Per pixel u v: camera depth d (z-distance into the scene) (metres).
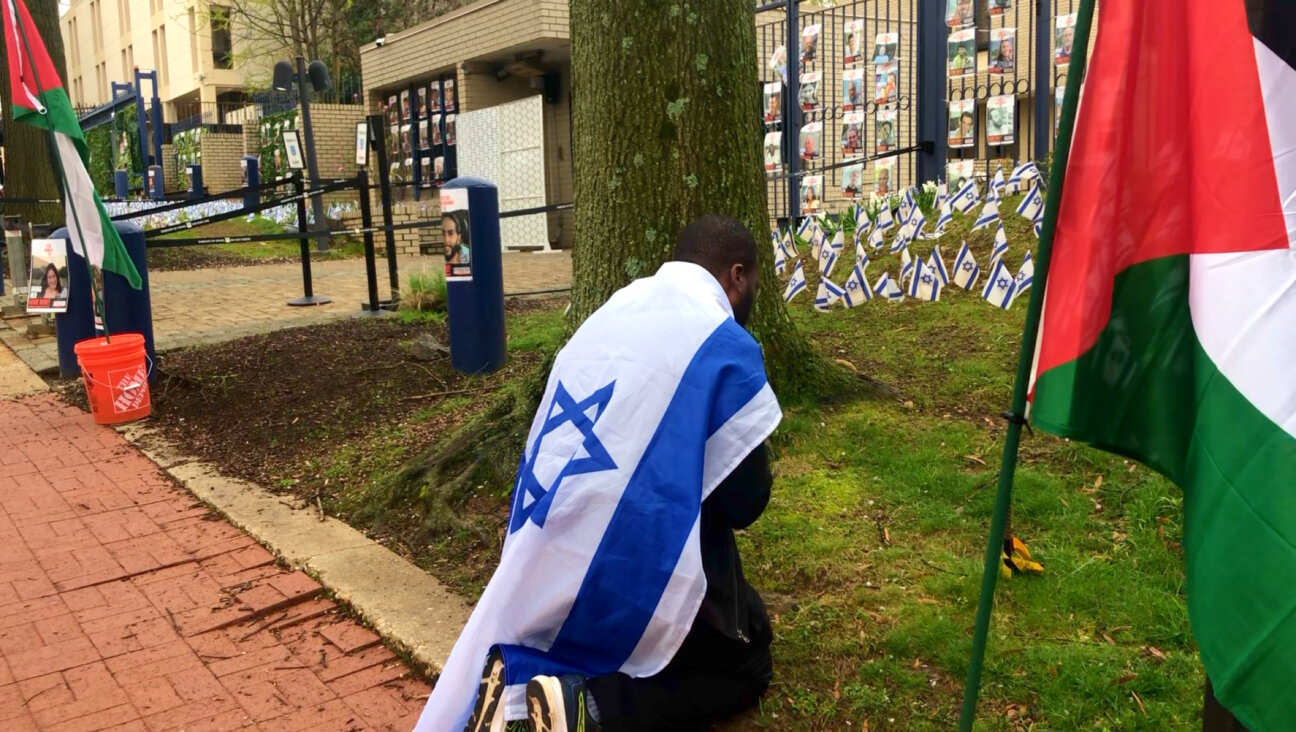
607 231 4.37
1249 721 1.54
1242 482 1.58
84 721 3.03
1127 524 3.50
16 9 5.84
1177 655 2.74
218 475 5.20
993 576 2.04
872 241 6.79
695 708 2.46
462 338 6.42
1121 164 1.82
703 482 2.27
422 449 5.05
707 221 2.59
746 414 2.27
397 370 6.71
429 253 14.89
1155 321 1.81
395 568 3.87
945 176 8.51
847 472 4.08
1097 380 1.87
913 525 3.64
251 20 23.33
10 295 11.90
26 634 3.58
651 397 2.27
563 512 2.26
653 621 2.26
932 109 8.57
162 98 34.19
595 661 2.37
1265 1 1.59
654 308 2.39
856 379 4.85
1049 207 1.92
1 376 7.67
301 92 14.95
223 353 7.54
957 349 5.41
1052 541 3.45
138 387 6.31
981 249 6.83
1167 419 1.81
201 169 23.05
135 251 6.74
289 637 3.51
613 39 4.26
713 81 4.28
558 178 16.17
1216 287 1.64
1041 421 1.92
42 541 4.45
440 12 23.09
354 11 23.89
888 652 2.91
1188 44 1.72
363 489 4.73
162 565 4.14
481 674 2.34
